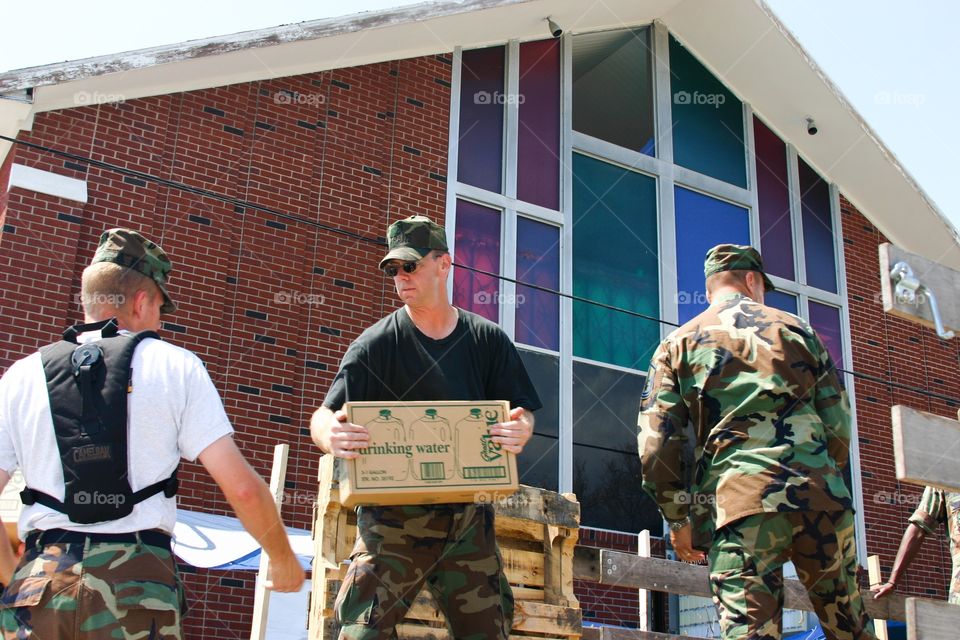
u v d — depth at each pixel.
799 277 13.69
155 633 2.61
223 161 10.09
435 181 11.28
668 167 13.06
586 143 12.54
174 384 2.85
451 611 3.61
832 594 3.68
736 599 3.61
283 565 2.90
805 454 3.72
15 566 2.91
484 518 3.67
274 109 10.53
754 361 3.89
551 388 11.35
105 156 9.52
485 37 12.02
